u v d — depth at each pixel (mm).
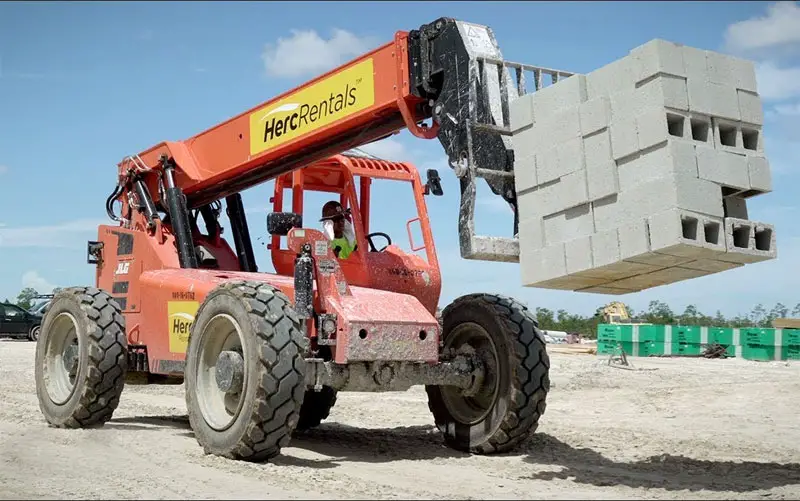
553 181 5543
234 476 5477
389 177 7891
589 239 5285
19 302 30312
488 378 6879
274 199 8320
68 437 7293
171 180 8633
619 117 5195
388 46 6734
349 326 6207
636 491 5219
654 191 4977
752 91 5410
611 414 10000
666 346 24953
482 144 5996
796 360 23297
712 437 7941
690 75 5125
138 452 6445
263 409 5855
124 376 8023
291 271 8203
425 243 7785
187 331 7484
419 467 6133
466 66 6172
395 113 6820
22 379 14367
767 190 5297
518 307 6863
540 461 6461
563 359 21062
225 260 8969
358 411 10234
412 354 6430
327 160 7879
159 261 8352
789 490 5293
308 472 5648
